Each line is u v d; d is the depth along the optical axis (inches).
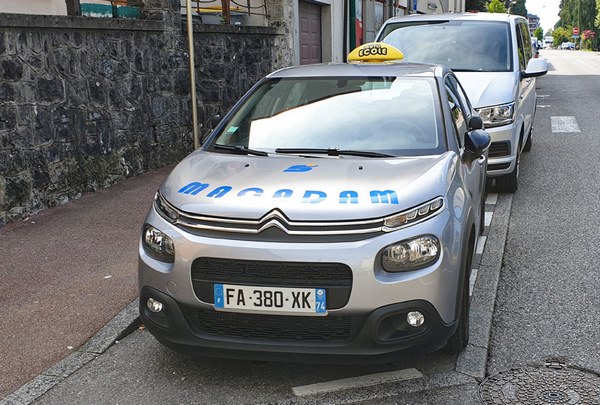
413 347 137.2
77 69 300.8
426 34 356.5
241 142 180.9
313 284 133.5
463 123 203.6
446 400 140.3
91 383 152.3
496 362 156.6
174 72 377.7
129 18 343.3
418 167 155.6
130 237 251.0
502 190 317.7
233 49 443.8
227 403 142.6
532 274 213.2
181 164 170.7
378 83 191.9
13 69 262.4
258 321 137.6
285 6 520.4
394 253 134.6
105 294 198.1
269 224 136.4
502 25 354.6
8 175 263.0
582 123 540.4
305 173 153.5
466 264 152.3
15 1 343.9
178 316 141.5
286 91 195.2
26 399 145.3
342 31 721.0
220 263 137.7
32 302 193.8
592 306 187.2
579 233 254.1
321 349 135.3
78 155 304.5
